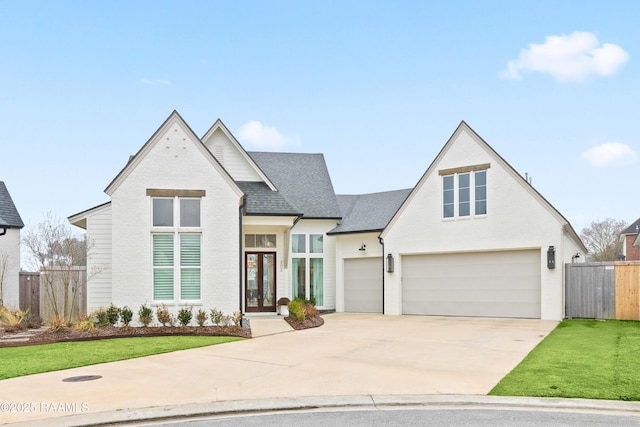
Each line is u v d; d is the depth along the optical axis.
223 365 10.12
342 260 23.94
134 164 15.84
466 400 7.43
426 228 20.86
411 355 11.09
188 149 16.23
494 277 19.38
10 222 20.23
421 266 21.17
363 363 10.23
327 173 26.34
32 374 9.38
